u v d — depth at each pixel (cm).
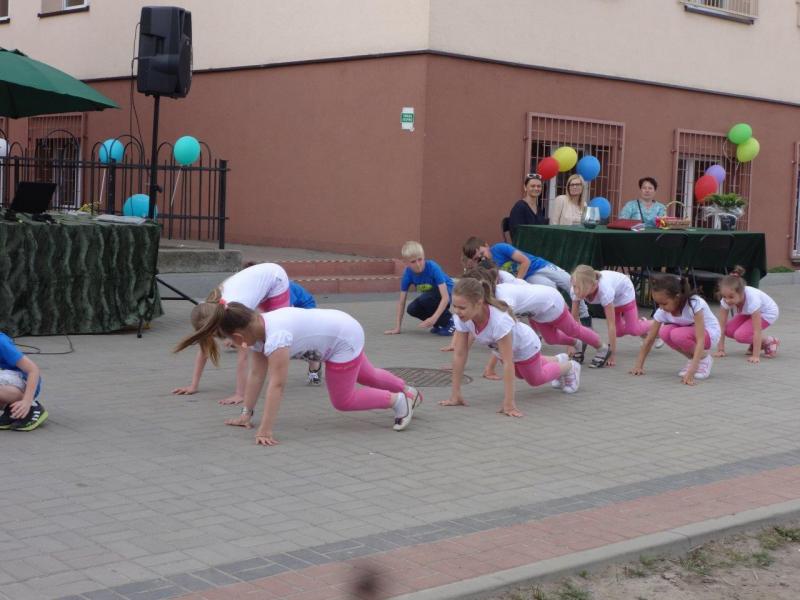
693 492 555
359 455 611
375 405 661
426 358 942
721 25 1725
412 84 1377
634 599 427
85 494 520
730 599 435
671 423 721
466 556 447
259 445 623
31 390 634
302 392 780
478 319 720
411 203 1385
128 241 992
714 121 1731
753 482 578
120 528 472
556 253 1226
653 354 1012
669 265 1249
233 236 1633
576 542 469
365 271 1385
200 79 1670
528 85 1476
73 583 405
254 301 717
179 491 530
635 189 1628
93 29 1852
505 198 1467
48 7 1959
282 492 535
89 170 1838
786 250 1877
